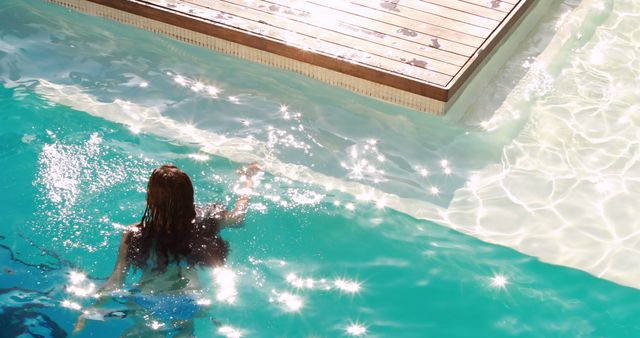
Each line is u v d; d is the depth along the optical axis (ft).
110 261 17.58
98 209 18.54
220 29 22.15
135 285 16.75
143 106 21.08
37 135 20.10
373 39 21.99
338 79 21.75
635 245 18.75
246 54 22.38
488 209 19.35
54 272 17.31
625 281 18.11
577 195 19.70
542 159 20.47
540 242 18.75
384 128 20.99
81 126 20.39
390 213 19.11
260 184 19.34
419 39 22.02
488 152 20.58
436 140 20.80
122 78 21.85
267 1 23.07
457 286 17.94
